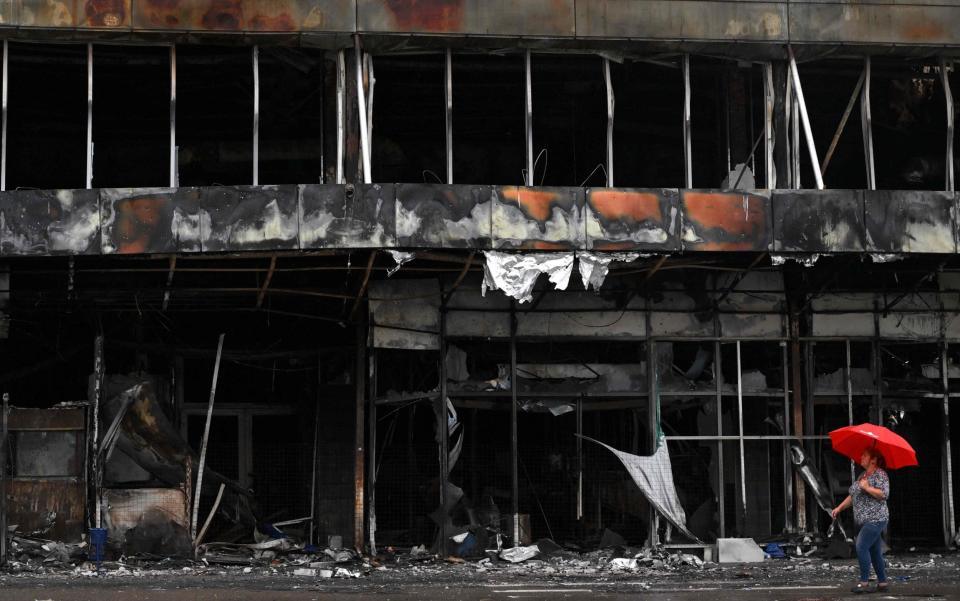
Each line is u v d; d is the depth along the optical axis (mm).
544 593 15258
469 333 20703
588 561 19734
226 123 24094
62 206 18516
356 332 21688
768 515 21078
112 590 15367
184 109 23594
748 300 21234
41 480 19641
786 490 21000
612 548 20719
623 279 20922
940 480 21984
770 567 19156
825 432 21891
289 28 19312
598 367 21078
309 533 21844
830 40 20156
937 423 22094
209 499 21453
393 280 20766
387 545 21406
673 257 20047
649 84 22875
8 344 22094
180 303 20703
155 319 21750
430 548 21062
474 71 21938
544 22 19672
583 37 19734
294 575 17844
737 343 21062
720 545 20172
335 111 19984
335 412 21906
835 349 21625
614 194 19250
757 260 19875
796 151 20172
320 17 19359
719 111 22406
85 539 19469
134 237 18469
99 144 24078
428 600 14375
